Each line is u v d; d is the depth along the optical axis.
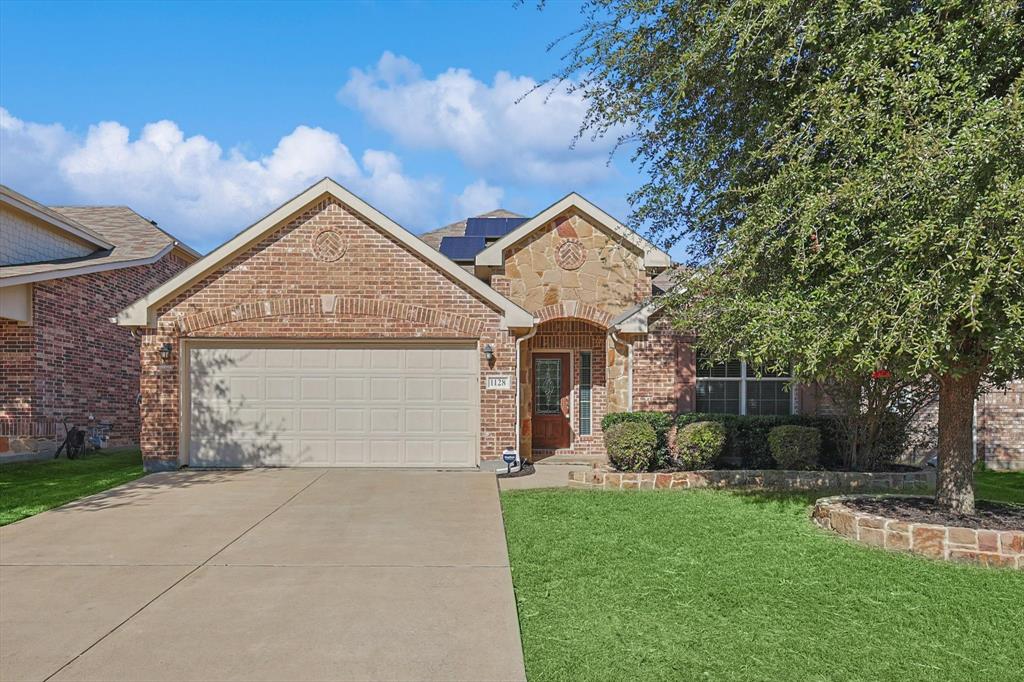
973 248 5.70
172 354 12.73
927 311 6.18
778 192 7.59
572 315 15.33
